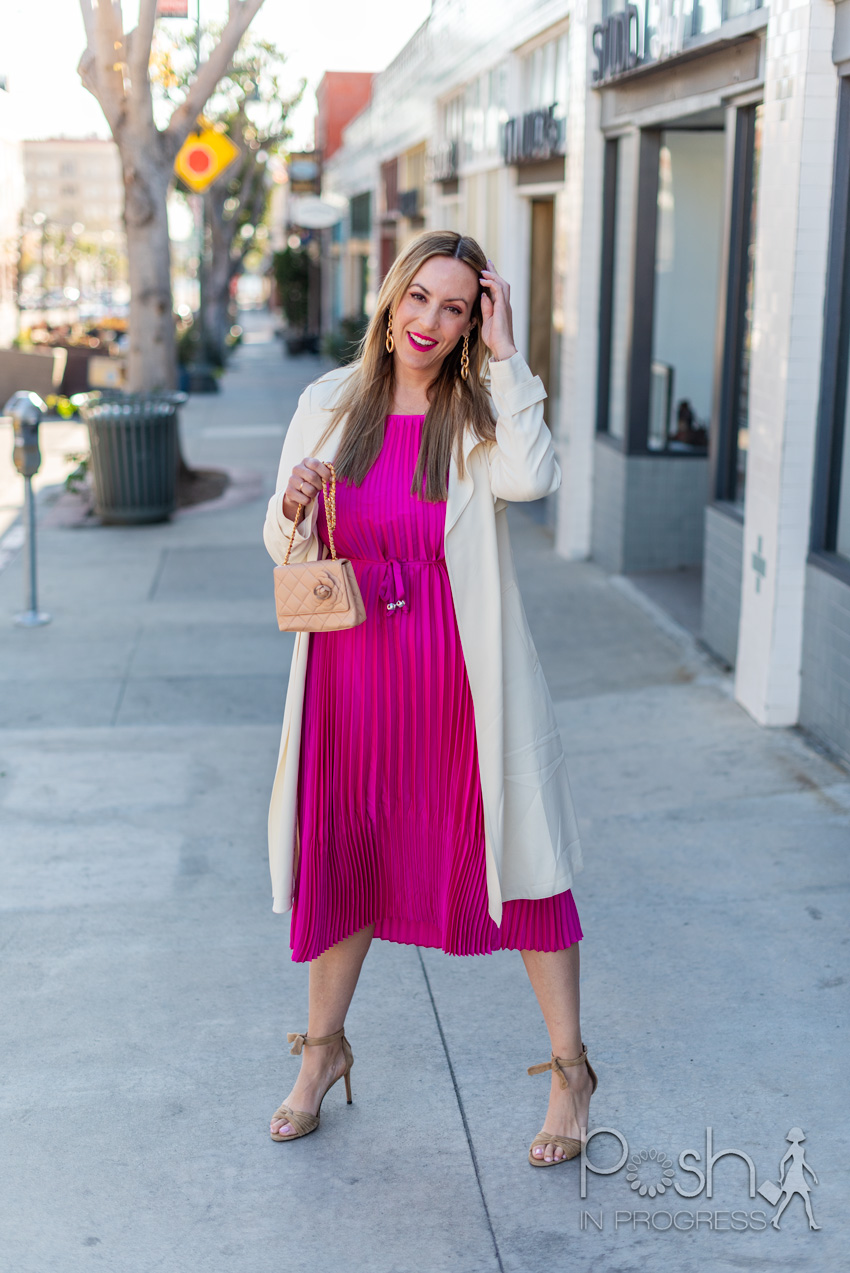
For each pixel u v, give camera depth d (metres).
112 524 10.82
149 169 11.87
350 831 2.69
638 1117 2.88
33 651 7.05
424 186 19.38
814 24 4.83
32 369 19.92
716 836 4.41
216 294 33.03
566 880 2.65
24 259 32.75
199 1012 3.37
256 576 8.88
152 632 7.43
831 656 5.13
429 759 2.64
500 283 2.45
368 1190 2.66
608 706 5.91
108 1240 2.52
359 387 2.59
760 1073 3.03
